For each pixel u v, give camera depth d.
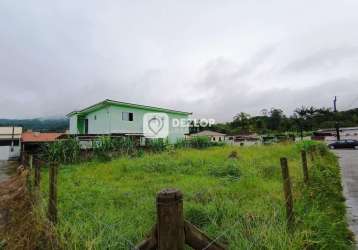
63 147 11.69
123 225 3.38
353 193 6.14
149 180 7.09
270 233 2.93
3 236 3.21
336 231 3.62
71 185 6.39
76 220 3.58
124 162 10.41
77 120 22.03
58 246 2.82
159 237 1.40
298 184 5.40
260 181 6.25
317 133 46.00
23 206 3.94
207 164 9.42
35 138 22.88
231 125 79.94
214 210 3.86
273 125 73.00
